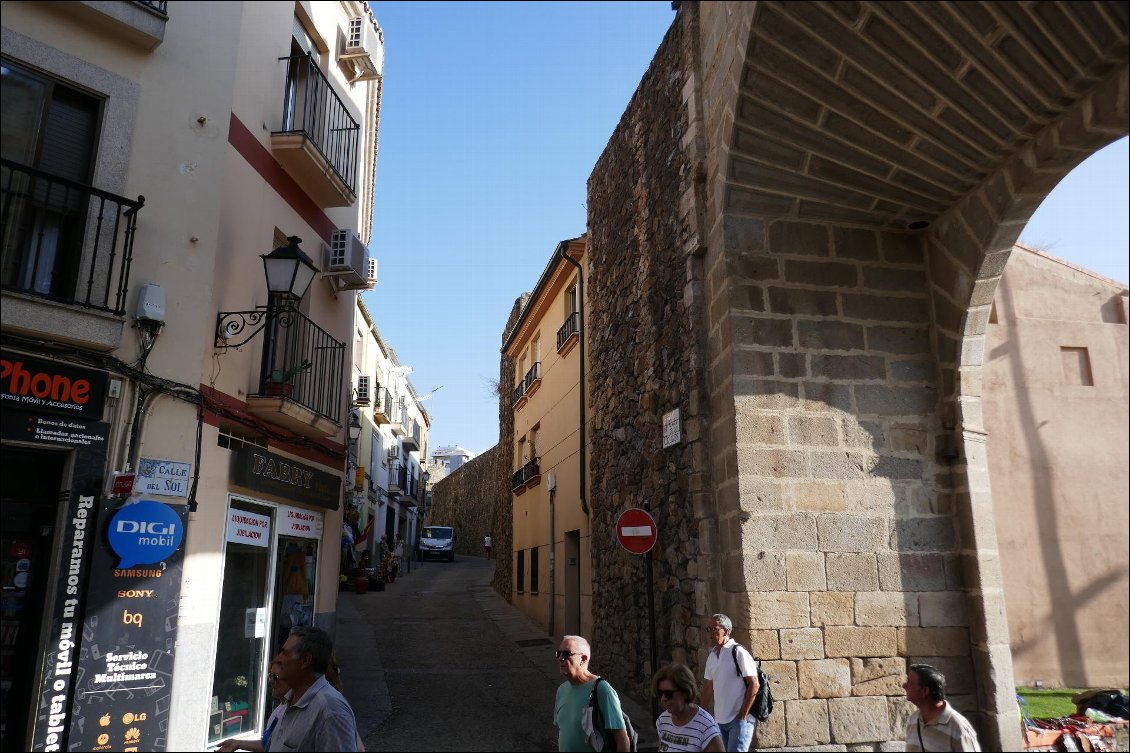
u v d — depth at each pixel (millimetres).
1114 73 5645
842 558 7055
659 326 9508
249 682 7625
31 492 6000
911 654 6961
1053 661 10695
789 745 6527
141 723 6039
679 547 8438
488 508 39719
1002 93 6012
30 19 6418
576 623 14094
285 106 9070
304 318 8117
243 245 7816
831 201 7578
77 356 6070
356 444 25141
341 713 3457
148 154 6910
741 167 7371
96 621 5914
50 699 5617
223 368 7324
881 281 7848
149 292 6527
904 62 5977
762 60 6398
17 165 5926
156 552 6266
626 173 11469
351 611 17594
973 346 7461
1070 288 12227
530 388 18172
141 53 7047
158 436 6527
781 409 7297
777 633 6762
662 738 4355
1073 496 11289
